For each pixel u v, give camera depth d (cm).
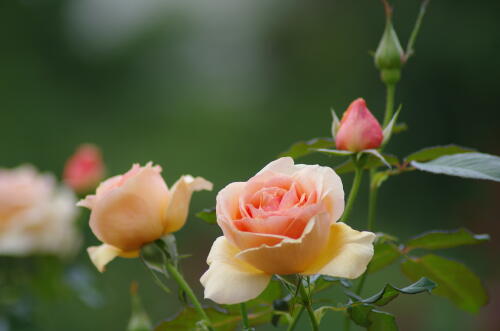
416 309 503
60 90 1146
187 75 1289
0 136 927
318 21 1138
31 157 882
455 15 848
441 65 850
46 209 250
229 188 95
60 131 994
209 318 117
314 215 87
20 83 1093
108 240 107
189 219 695
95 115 1112
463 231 122
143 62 1279
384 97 901
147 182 106
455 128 855
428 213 765
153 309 461
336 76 1049
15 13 1189
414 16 880
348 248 91
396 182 777
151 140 1005
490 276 588
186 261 641
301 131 1014
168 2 1372
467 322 472
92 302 259
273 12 1233
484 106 843
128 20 1334
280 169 98
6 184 246
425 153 124
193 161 928
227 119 1077
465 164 113
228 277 91
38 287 250
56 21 1221
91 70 1218
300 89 1099
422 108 860
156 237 108
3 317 243
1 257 248
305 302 97
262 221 88
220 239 98
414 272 137
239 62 1312
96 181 277
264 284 91
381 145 121
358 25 1043
